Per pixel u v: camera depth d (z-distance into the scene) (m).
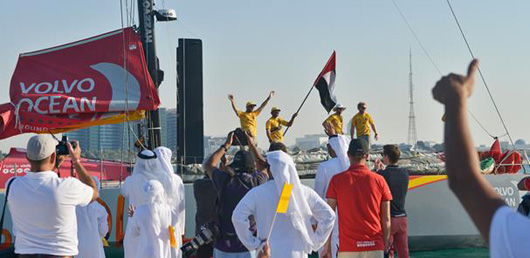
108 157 14.96
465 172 1.91
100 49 14.62
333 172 8.38
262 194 6.42
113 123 14.55
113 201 12.47
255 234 7.25
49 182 5.59
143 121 15.02
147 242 8.20
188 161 14.70
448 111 1.95
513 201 14.00
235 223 6.35
